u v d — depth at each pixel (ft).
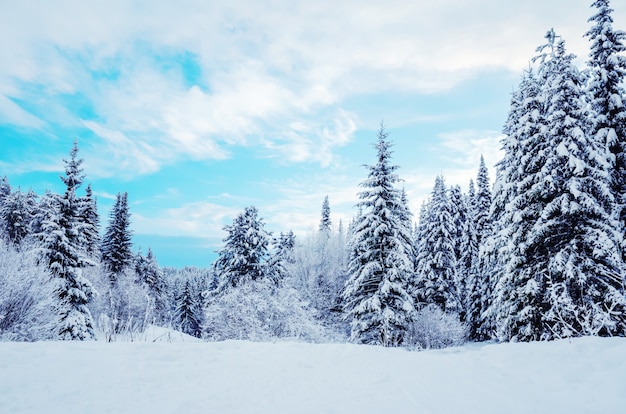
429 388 17.44
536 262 49.52
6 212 124.77
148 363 20.08
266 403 14.83
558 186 46.01
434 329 82.43
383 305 66.74
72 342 24.12
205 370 19.72
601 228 43.24
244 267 92.94
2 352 19.84
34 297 49.42
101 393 14.99
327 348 27.73
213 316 71.36
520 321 50.14
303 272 144.15
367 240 68.44
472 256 109.09
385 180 71.56
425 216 118.73
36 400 13.80
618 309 40.63
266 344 28.35
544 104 49.90
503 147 68.90
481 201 99.14
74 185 74.49
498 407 14.67
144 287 134.82
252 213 97.60
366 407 14.56
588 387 16.90
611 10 47.78
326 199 184.44
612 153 47.80
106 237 136.15
